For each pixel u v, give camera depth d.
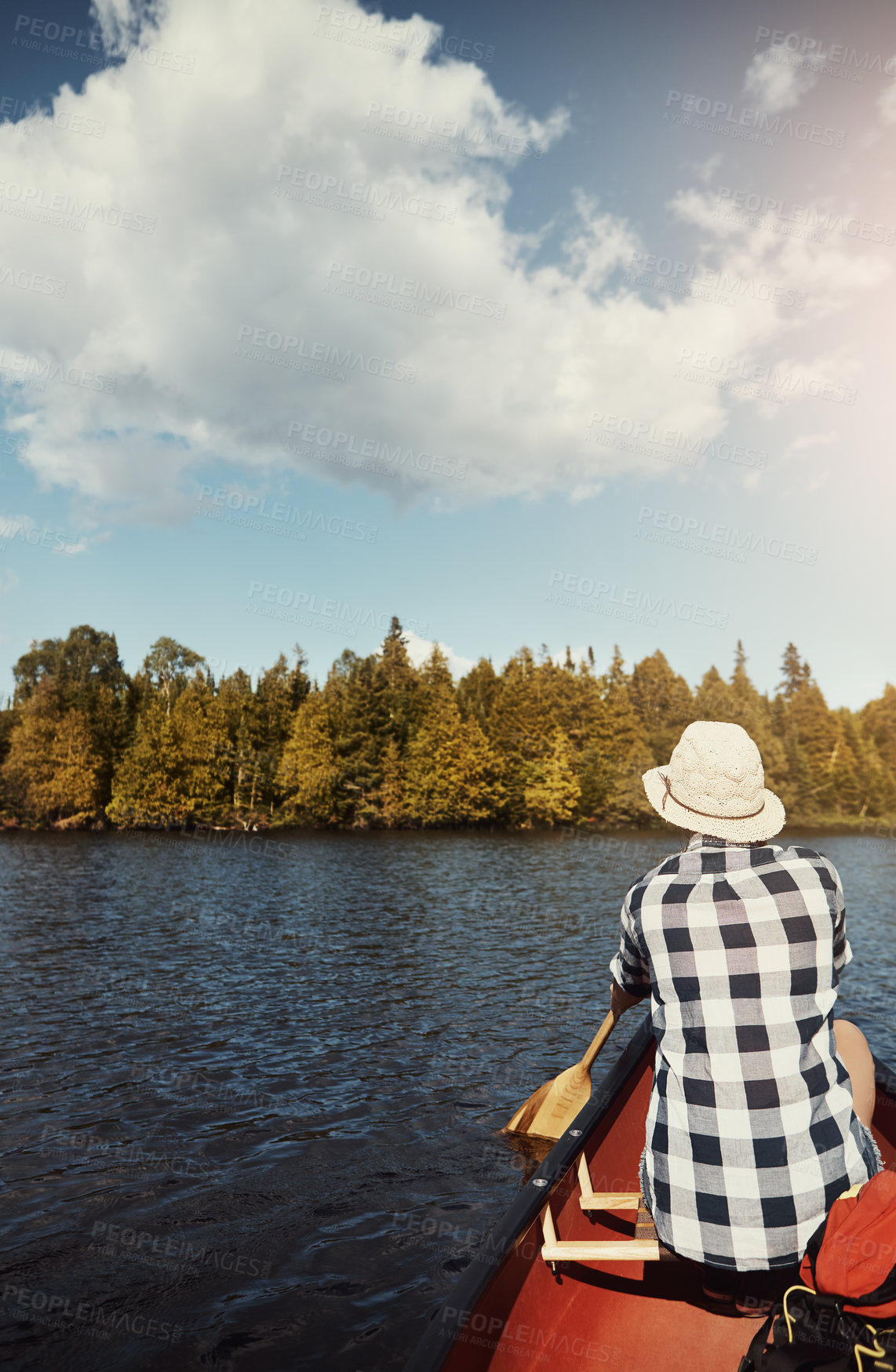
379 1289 3.68
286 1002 8.93
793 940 1.86
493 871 24.48
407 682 55.12
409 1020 8.27
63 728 43.00
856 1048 2.33
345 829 46.56
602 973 10.50
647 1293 2.49
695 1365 2.23
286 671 52.28
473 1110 5.89
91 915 15.17
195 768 43.75
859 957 12.35
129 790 42.97
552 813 49.31
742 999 1.85
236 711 47.41
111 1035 7.68
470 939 12.86
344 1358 3.19
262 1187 4.69
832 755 67.50
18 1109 5.87
